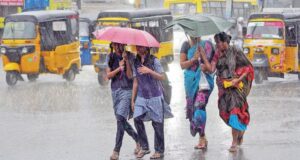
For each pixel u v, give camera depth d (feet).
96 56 107.55
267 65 108.88
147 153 48.70
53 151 51.67
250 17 111.96
